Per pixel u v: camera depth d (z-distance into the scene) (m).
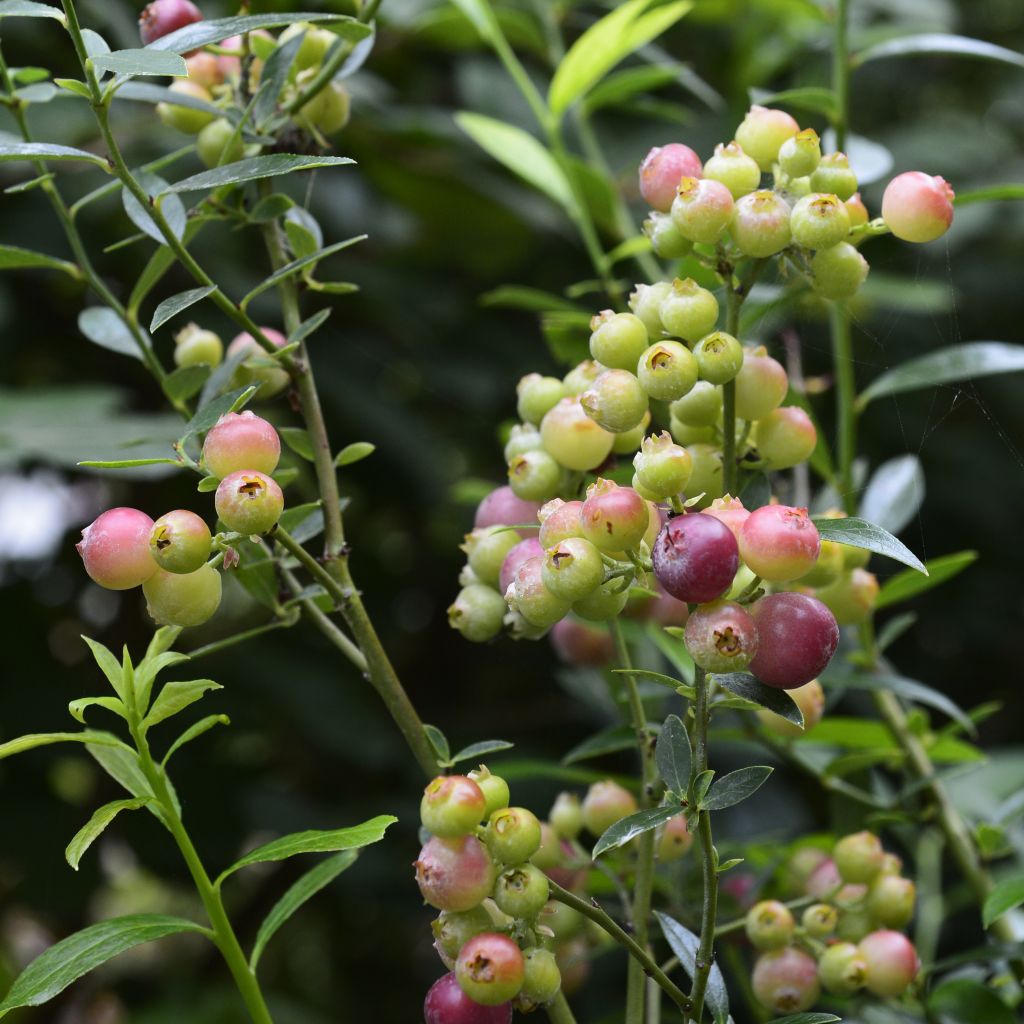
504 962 0.69
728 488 0.72
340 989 1.82
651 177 0.73
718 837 1.28
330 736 1.40
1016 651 1.73
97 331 0.82
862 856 0.77
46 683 1.41
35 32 1.25
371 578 1.68
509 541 0.75
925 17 1.52
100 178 1.28
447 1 1.24
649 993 0.76
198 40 0.72
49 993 0.70
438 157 1.44
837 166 0.72
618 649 0.76
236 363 0.77
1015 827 0.88
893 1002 0.79
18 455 0.99
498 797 0.70
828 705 0.85
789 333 0.89
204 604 0.71
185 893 1.68
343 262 1.45
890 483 0.85
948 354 0.84
